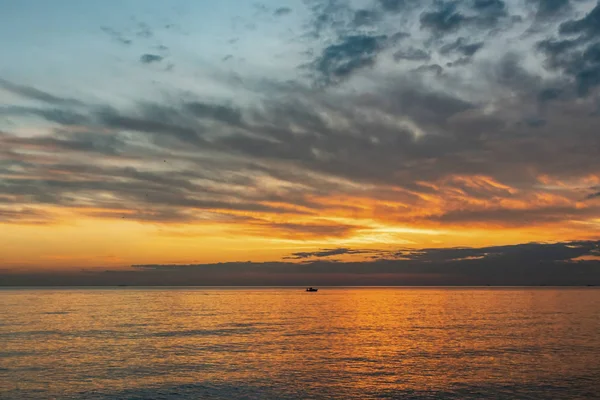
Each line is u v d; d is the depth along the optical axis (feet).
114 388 147.33
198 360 191.72
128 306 570.05
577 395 138.51
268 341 247.50
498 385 149.79
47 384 151.74
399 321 369.30
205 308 538.47
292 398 137.49
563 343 237.45
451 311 493.36
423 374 165.58
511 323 348.18
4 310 482.69
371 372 169.17
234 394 141.18
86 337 259.80
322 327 320.50
